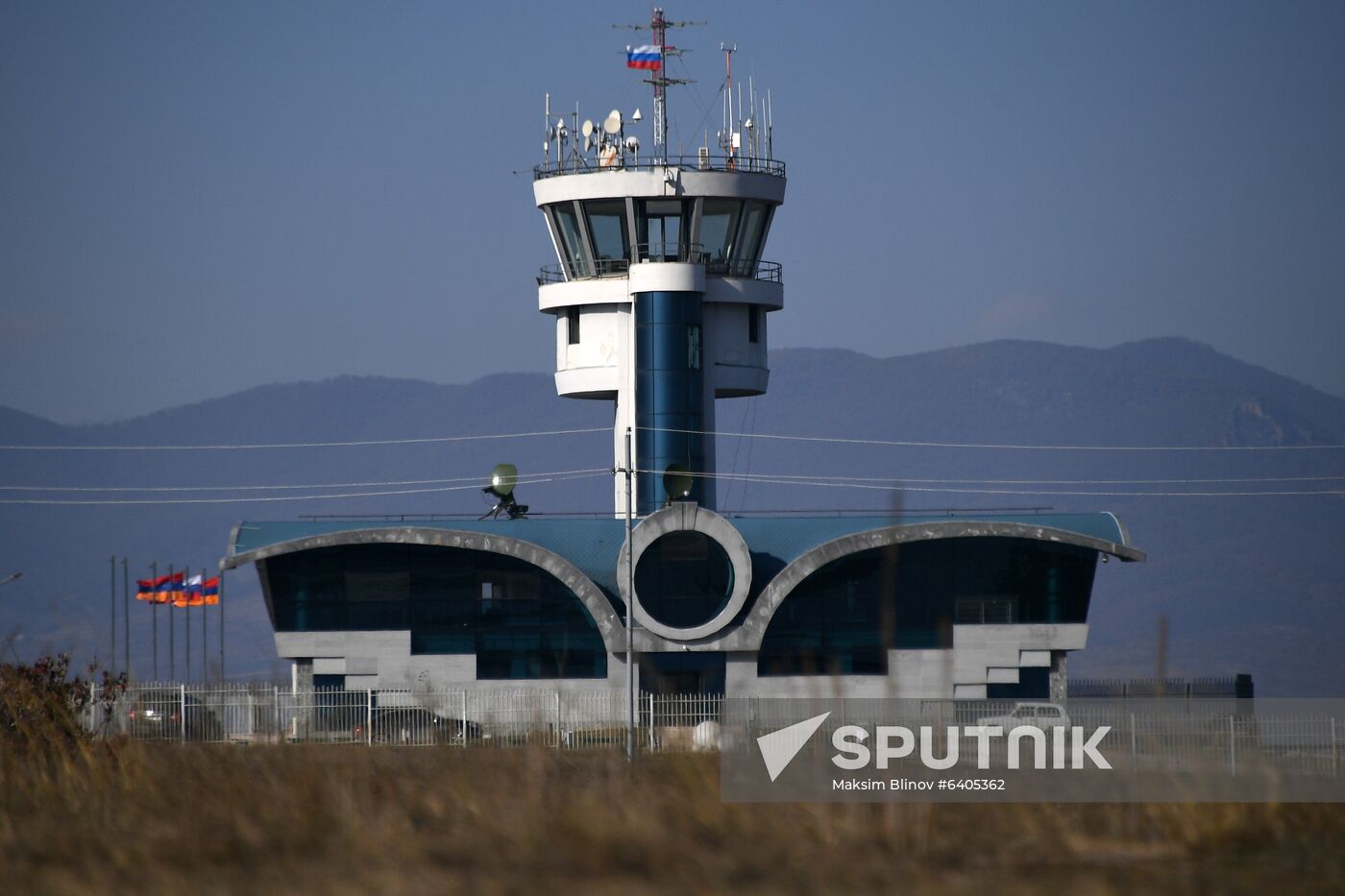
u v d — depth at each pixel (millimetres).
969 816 116500
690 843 100750
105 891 92250
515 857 99750
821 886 91188
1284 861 101875
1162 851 105750
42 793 125438
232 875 95875
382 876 94125
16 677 170750
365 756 158500
